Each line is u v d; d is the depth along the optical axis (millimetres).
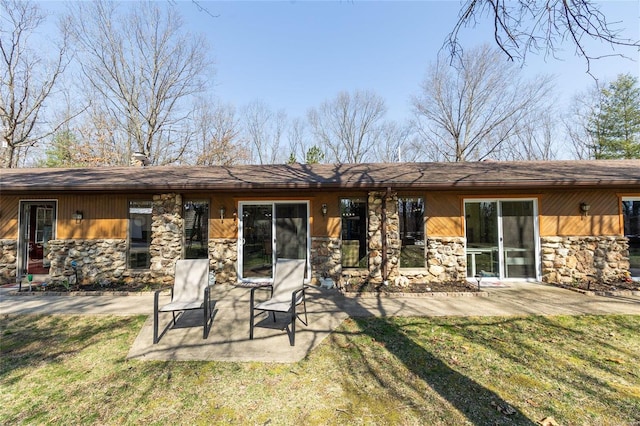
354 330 4938
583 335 4645
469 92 23766
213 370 3717
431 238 8312
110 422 2787
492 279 8391
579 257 8203
